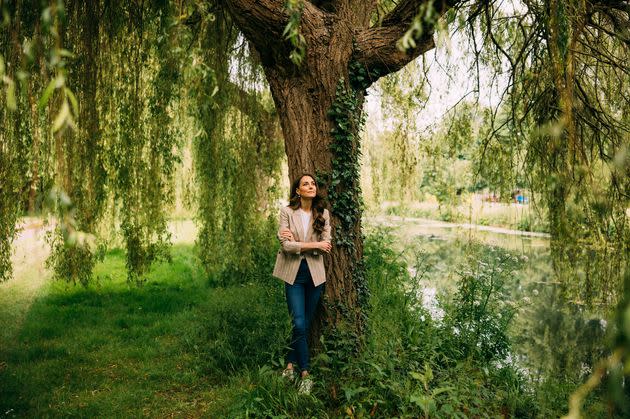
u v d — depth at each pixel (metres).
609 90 4.52
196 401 3.67
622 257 3.87
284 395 3.18
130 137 5.52
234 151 6.80
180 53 2.55
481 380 3.79
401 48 1.55
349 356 3.39
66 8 4.75
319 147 3.81
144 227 5.98
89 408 3.51
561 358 4.68
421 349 3.79
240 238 6.96
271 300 4.91
